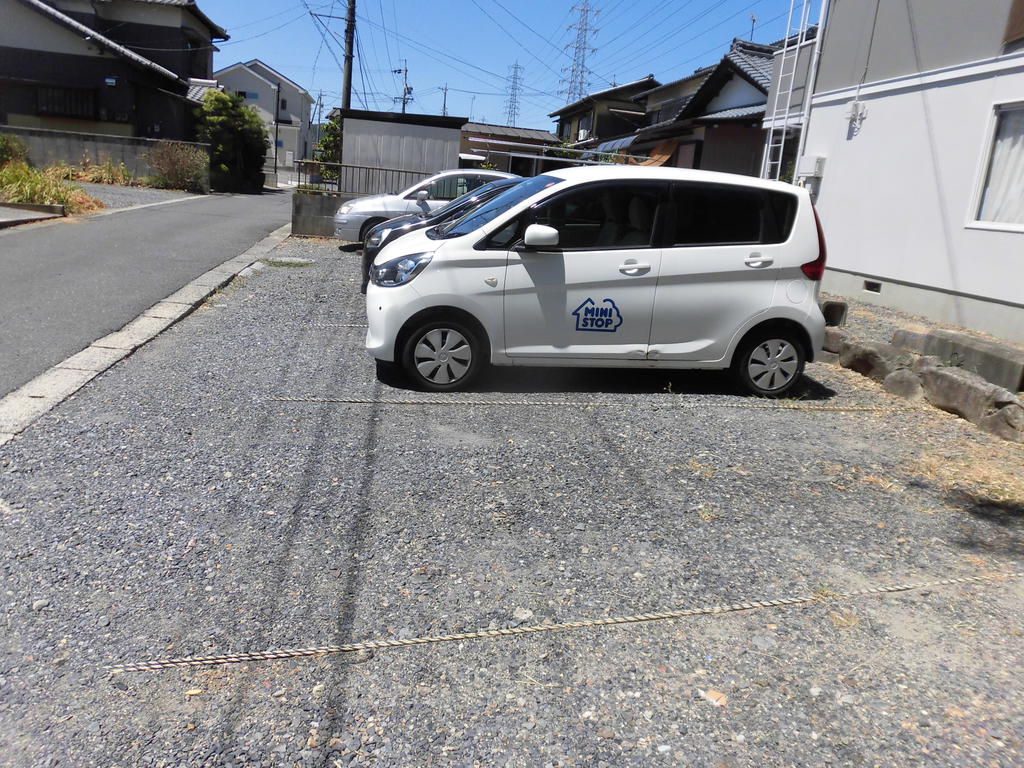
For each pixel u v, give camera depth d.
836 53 11.81
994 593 3.38
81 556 3.27
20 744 2.28
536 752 2.35
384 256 6.05
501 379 6.35
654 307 5.86
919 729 2.51
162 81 31.50
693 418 5.59
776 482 4.48
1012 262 8.48
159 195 23.33
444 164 16.81
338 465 4.36
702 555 3.60
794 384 6.31
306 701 2.52
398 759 2.29
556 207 5.75
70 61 27.89
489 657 2.79
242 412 5.13
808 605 3.22
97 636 2.79
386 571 3.31
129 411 5.01
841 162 11.58
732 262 5.91
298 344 7.01
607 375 6.68
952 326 9.22
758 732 2.48
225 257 11.66
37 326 6.83
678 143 22.78
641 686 2.67
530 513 3.92
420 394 5.78
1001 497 4.39
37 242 11.42
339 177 15.95
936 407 6.08
